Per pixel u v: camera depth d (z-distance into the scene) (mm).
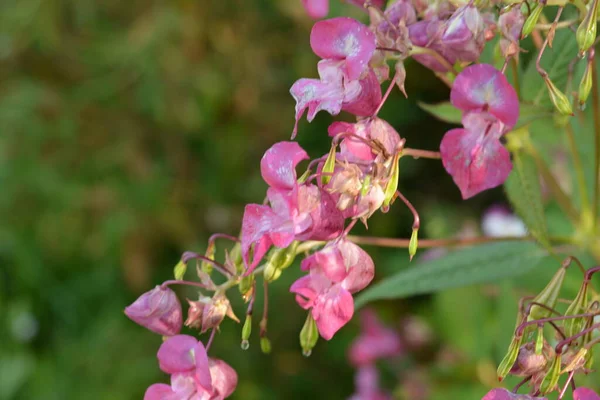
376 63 811
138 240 1866
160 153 1966
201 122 1932
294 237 796
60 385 1725
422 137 2021
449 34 808
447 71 839
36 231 1834
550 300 813
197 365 811
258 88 2010
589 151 909
